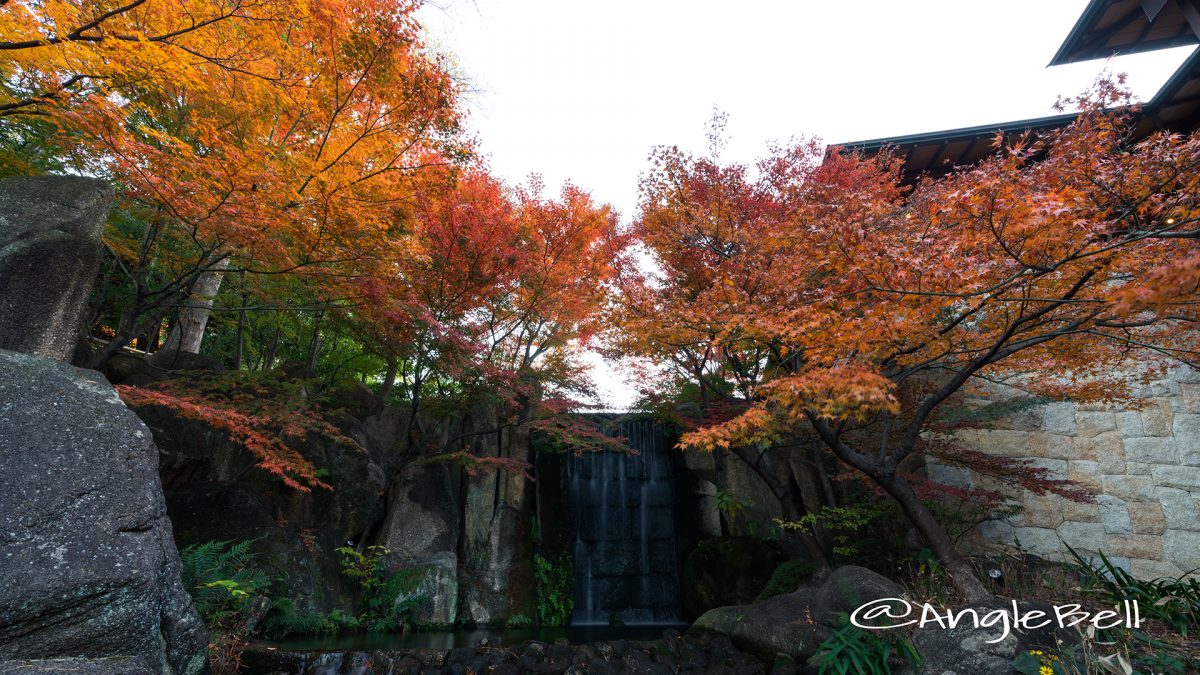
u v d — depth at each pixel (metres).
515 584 10.23
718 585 9.88
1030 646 4.62
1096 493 8.00
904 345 5.32
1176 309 4.13
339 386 11.31
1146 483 7.69
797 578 8.52
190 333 11.45
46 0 4.81
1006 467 7.68
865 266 4.69
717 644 6.65
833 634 5.55
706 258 8.26
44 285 5.13
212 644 5.29
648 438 13.00
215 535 7.15
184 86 6.12
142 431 4.04
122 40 5.25
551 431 10.10
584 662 6.04
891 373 6.34
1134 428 7.92
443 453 10.58
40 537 3.14
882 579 6.15
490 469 10.02
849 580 6.14
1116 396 7.16
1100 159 4.52
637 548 11.89
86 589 3.11
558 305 10.50
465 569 10.04
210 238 6.29
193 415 6.23
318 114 6.29
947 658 4.80
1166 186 3.95
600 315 8.59
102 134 4.82
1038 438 8.62
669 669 6.14
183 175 5.54
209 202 5.50
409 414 11.65
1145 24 9.77
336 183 6.13
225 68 5.93
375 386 16.11
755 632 6.46
